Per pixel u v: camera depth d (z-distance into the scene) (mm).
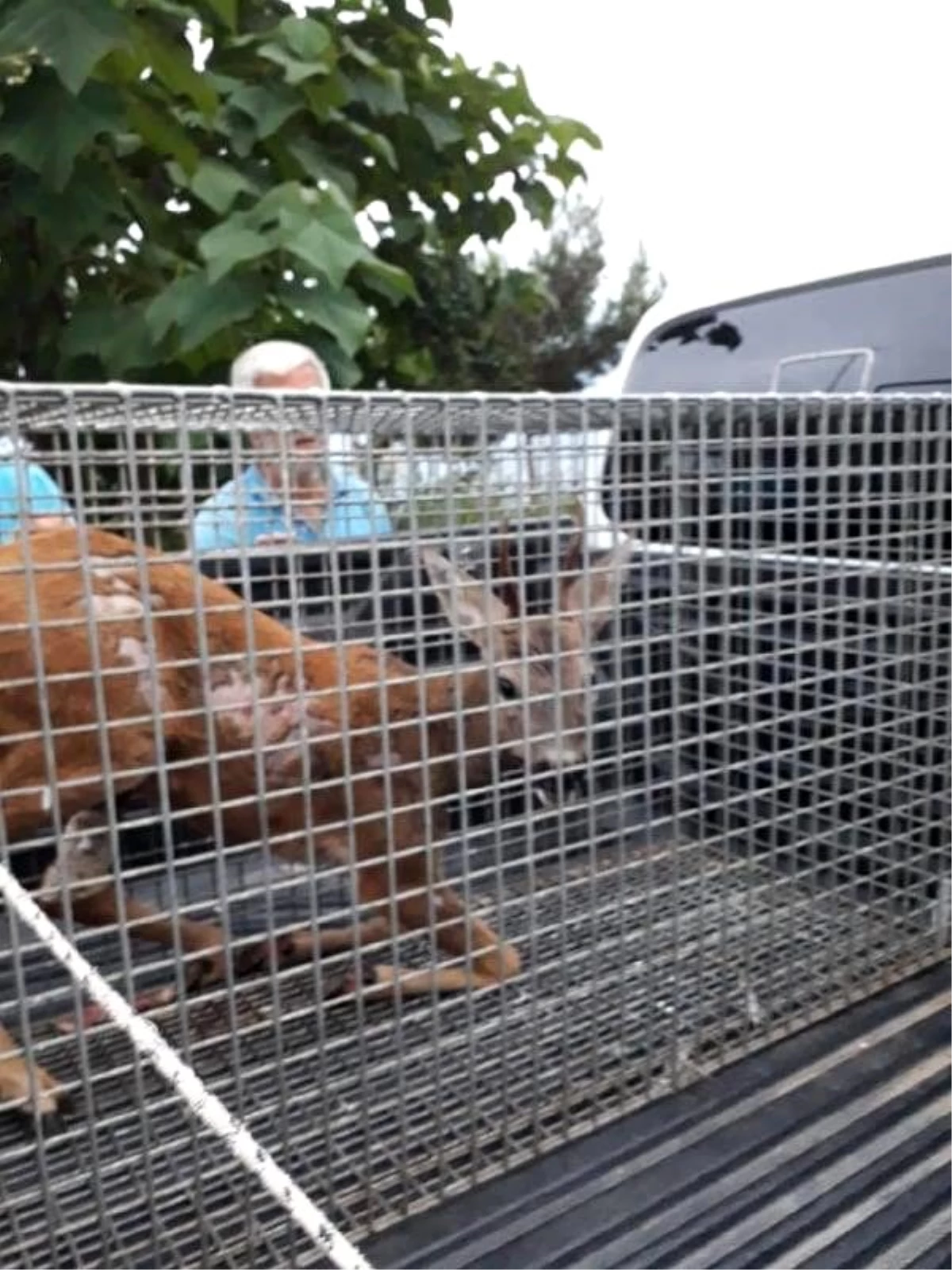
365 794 2455
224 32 4906
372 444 2131
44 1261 1780
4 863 1699
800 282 3688
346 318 4438
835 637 2615
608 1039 2381
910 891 2836
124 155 4879
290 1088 2189
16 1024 2482
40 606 2146
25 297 4922
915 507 2723
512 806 2615
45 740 1760
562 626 2502
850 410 2625
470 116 6000
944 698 2855
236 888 2916
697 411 2449
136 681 2213
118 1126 2104
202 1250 1769
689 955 2598
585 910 2676
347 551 2320
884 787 2768
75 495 1712
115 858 1799
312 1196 1927
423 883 2475
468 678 2520
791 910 2682
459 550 2330
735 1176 2018
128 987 1819
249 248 4203
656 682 2750
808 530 2580
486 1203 1966
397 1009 2061
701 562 2383
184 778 2404
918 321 3318
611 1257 1819
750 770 2586
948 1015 2570
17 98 4137
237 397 1812
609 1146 2121
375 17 5730
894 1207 1923
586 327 22500
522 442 2154
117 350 4559
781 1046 2455
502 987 2227
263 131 4852
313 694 2102
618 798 2389
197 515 2404
